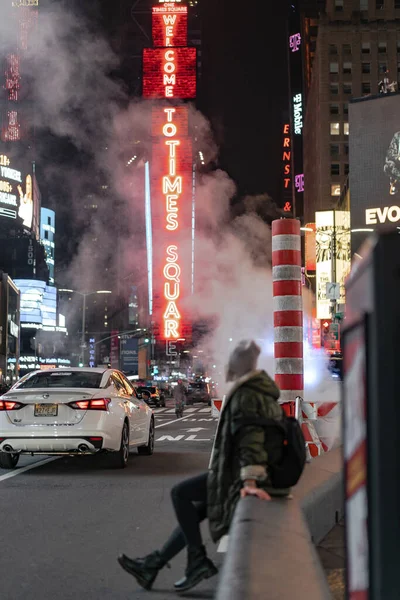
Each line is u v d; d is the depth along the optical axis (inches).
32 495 377.4
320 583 103.5
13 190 6727.4
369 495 62.7
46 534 279.4
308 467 267.4
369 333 63.3
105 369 524.1
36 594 199.6
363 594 65.1
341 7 4222.4
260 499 155.6
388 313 61.4
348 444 71.2
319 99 4173.2
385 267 61.7
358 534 67.3
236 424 158.7
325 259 2738.7
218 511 166.4
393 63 4156.0
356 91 4156.0
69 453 469.7
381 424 61.2
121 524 299.4
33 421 461.1
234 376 165.6
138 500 361.1
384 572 60.1
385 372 61.1
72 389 470.6
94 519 310.5
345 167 4131.4
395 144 2324.1
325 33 4197.8
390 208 2322.8
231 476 164.4
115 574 221.6
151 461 543.2
